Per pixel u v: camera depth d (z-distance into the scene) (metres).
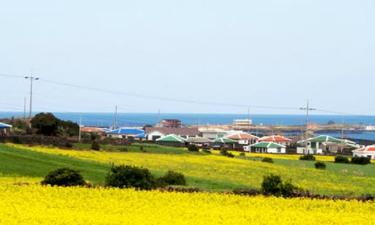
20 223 37.03
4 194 48.25
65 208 43.44
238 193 54.69
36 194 48.50
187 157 110.06
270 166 101.94
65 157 88.62
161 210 43.47
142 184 56.00
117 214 41.59
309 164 116.00
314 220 41.28
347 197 53.81
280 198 50.84
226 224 38.69
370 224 40.44
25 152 88.44
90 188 52.78
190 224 38.25
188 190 55.94
